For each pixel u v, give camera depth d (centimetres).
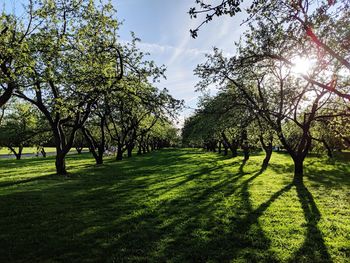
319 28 1002
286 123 2606
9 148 5412
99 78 1947
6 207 1340
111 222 1107
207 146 8075
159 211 1269
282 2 850
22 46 1383
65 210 1284
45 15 1642
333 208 1329
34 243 891
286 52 1120
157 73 2412
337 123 2316
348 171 2783
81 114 2773
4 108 4112
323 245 883
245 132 2888
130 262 764
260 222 1111
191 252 830
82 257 794
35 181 2166
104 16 1986
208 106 2516
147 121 4853
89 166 3397
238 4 620
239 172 2703
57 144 2595
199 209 1305
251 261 775
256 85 2394
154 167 3183
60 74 1784
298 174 2466
